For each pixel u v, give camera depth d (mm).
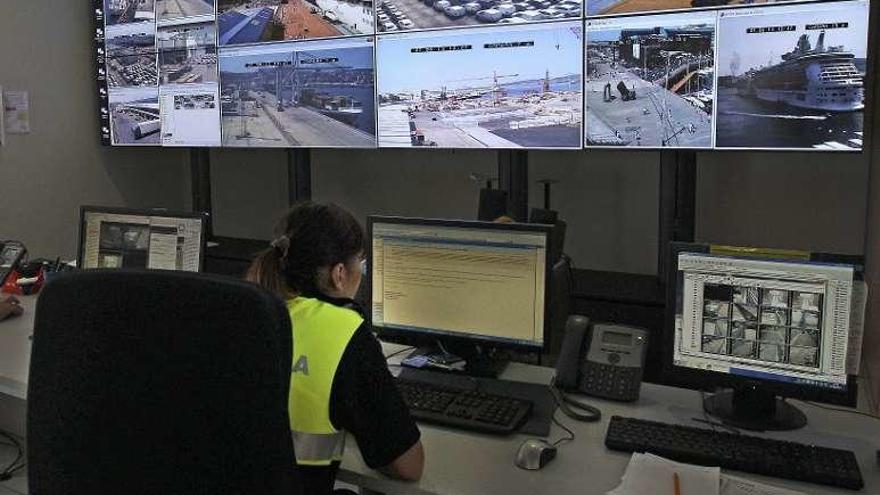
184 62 4008
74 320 1020
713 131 2820
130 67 4148
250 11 3795
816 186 3371
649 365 1861
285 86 3764
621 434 1468
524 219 3500
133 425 1007
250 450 987
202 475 1001
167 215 2174
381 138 3555
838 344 1450
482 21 3219
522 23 3133
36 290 2801
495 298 1812
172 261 2156
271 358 979
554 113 3125
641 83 2926
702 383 1579
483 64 3250
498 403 1615
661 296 3080
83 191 4238
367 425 1272
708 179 3594
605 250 3867
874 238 3008
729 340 1544
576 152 3865
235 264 3920
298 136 3775
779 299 1496
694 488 1274
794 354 1487
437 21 3322
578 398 1715
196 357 982
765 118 2725
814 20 2594
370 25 3482
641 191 3729
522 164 3463
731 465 1356
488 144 3303
